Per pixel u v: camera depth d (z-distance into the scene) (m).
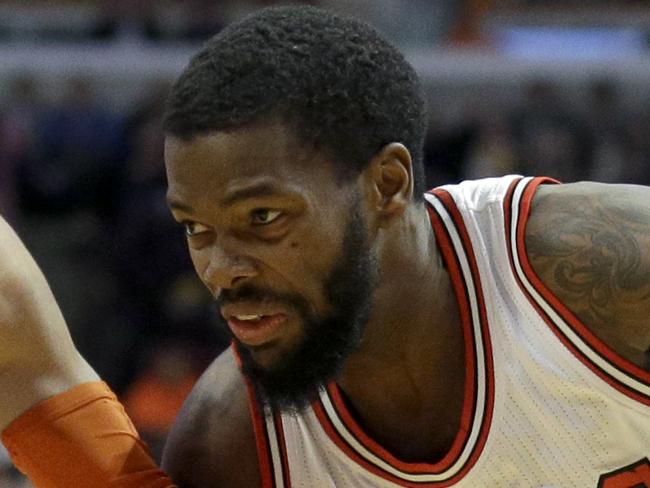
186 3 10.63
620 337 2.36
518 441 2.40
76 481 2.46
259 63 2.12
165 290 8.55
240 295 2.16
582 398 2.36
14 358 2.46
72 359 2.53
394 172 2.26
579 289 2.35
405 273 2.33
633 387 2.33
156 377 7.82
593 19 11.16
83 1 10.73
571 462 2.39
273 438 2.46
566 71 10.22
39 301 2.49
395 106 2.25
